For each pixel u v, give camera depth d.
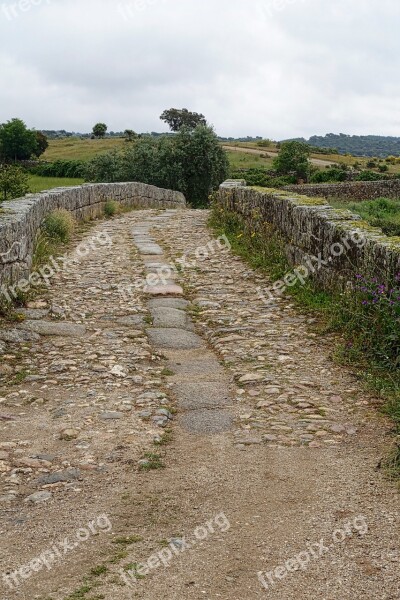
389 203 29.16
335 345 7.29
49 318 8.55
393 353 6.50
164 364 6.99
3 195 24.20
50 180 52.56
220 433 5.26
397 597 3.19
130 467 4.66
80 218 18.59
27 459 4.79
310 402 5.83
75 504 4.15
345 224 8.74
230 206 16.39
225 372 6.73
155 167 42.00
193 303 9.53
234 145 104.62
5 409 5.80
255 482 4.42
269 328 8.12
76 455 4.86
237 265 11.97
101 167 42.94
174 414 5.68
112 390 6.22
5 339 7.54
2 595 3.24
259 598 3.21
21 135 72.69
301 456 4.80
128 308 9.14
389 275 6.93
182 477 4.50
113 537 3.75
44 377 6.56
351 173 54.78
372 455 4.80
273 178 56.12
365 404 5.77
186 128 42.75
